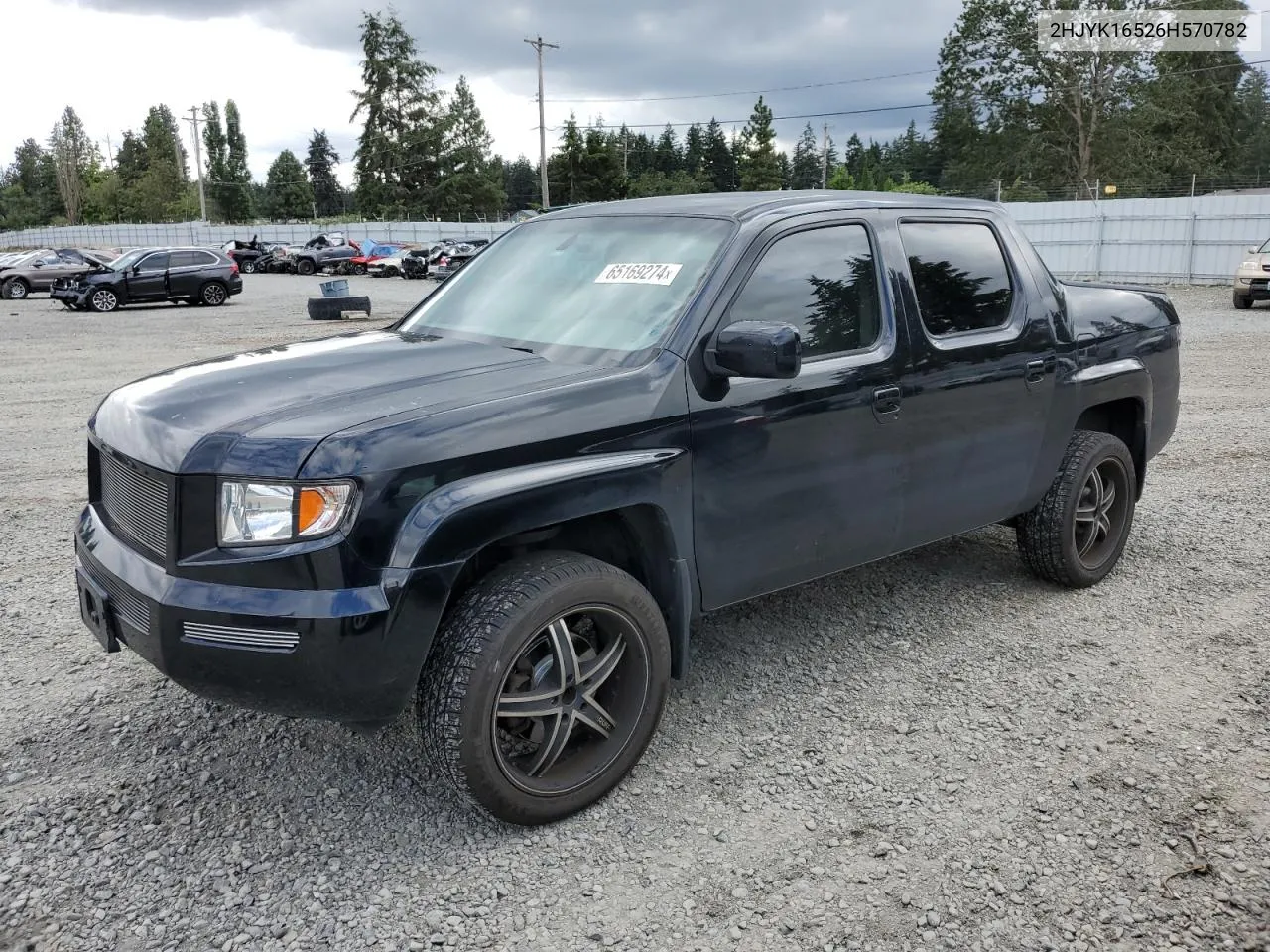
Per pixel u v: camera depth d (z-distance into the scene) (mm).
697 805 3152
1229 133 73812
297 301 27344
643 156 115250
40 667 4082
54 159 137375
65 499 6715
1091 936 2561
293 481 2619
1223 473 7324
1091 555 5031
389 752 3443
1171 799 3158
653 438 3127
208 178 126562
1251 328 16547
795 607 4758
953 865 2848
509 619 2814
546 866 2850
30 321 21234
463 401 2900
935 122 59750
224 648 2660
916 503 3992
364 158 84812
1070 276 29219
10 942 2514
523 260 4062
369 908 2662
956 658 4199
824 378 3553
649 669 3189
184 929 2572
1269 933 2570
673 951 2514
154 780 3254
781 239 3539
